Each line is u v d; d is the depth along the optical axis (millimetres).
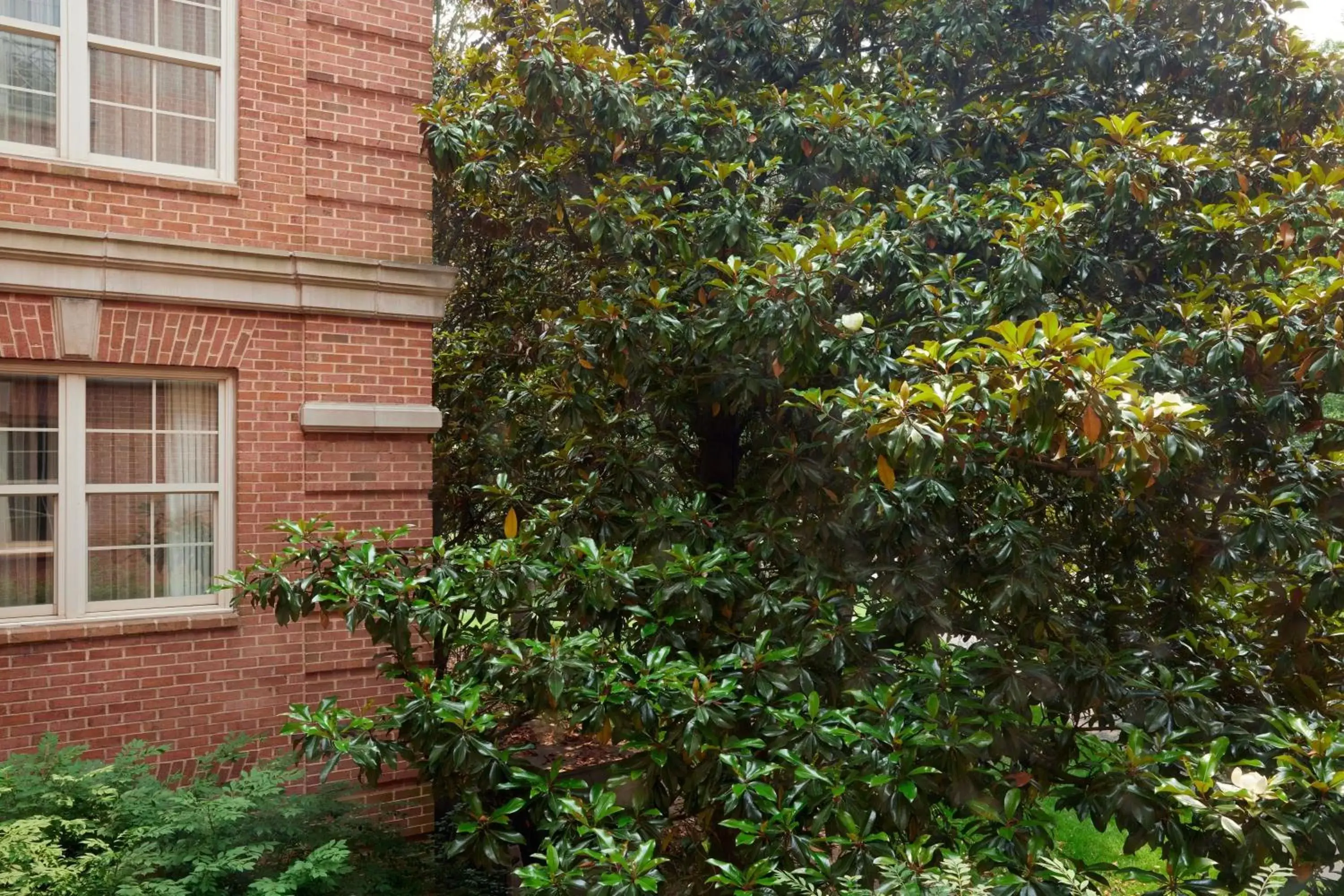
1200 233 7426
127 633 7629
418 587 6742
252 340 8180
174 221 7898
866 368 6719
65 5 7590
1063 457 6125
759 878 4898
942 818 5891
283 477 8312
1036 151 9727
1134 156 7383
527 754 8453
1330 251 7055
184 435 8125
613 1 11445
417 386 8930
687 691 5754
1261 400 6551
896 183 9188
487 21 9945
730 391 7555
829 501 7250
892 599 6516
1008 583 6172
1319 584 6254
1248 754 5863
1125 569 7898
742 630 6867
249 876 6566
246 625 8117
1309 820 4738
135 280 7637
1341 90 8844
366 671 8617
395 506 8820
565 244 10898
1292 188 7223
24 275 7242
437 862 7992
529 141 8812
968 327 6852
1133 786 5211
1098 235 7660
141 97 7941
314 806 7180
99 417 7820
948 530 6789
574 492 8125
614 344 7719
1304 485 6566
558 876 5004
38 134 7590
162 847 6375
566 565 6676
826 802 5359
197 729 7914
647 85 8727
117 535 7875
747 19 9961
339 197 8609
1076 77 9750
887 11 10234
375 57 8773
